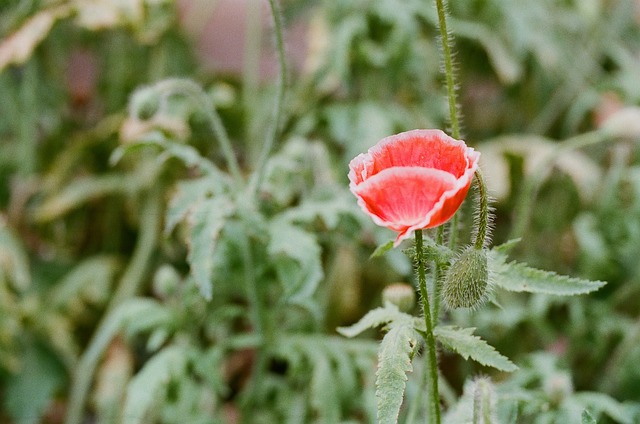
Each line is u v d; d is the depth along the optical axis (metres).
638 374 1.08
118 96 1.49
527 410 0.94
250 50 1.38
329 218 1.01
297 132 1.32
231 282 1.04
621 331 1.19
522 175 1.38
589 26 1.56
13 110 1.44
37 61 1.41
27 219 1.51
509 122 1.59
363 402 1.05
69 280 1.40
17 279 1.32
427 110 1.40
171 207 0.97
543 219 1.44
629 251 1.25
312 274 0.97
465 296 0.80
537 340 1.28
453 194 0.75
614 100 1.51
